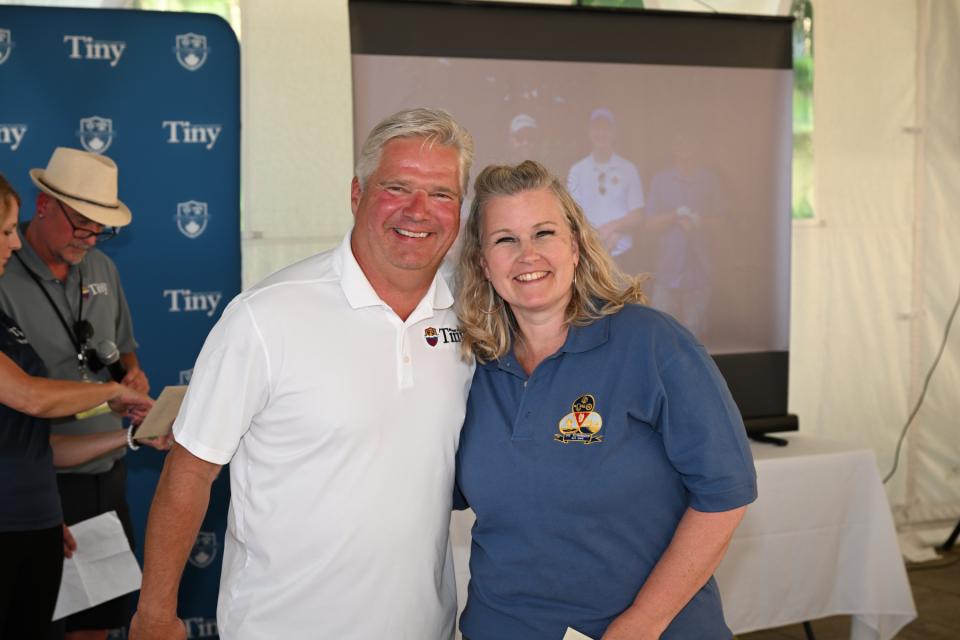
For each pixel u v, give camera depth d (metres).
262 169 3.47
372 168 1.52
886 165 4.25
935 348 4.40
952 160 4.34
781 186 3.73
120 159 3.22
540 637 1.51
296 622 1.50
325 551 1.49
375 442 1.50
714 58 3.62
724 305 3.69
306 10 3.47
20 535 2.07
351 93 3.31
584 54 3.48
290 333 1.49
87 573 2.39
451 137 1.53
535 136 3.45
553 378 1.53
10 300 2.60
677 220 3.62
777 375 3.76
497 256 1.54
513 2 3.38
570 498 1.47
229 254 3.34
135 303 3.26
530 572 1.51
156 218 3.27
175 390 2.22
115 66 3.20
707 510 1.46
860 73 4.19
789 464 2.86
